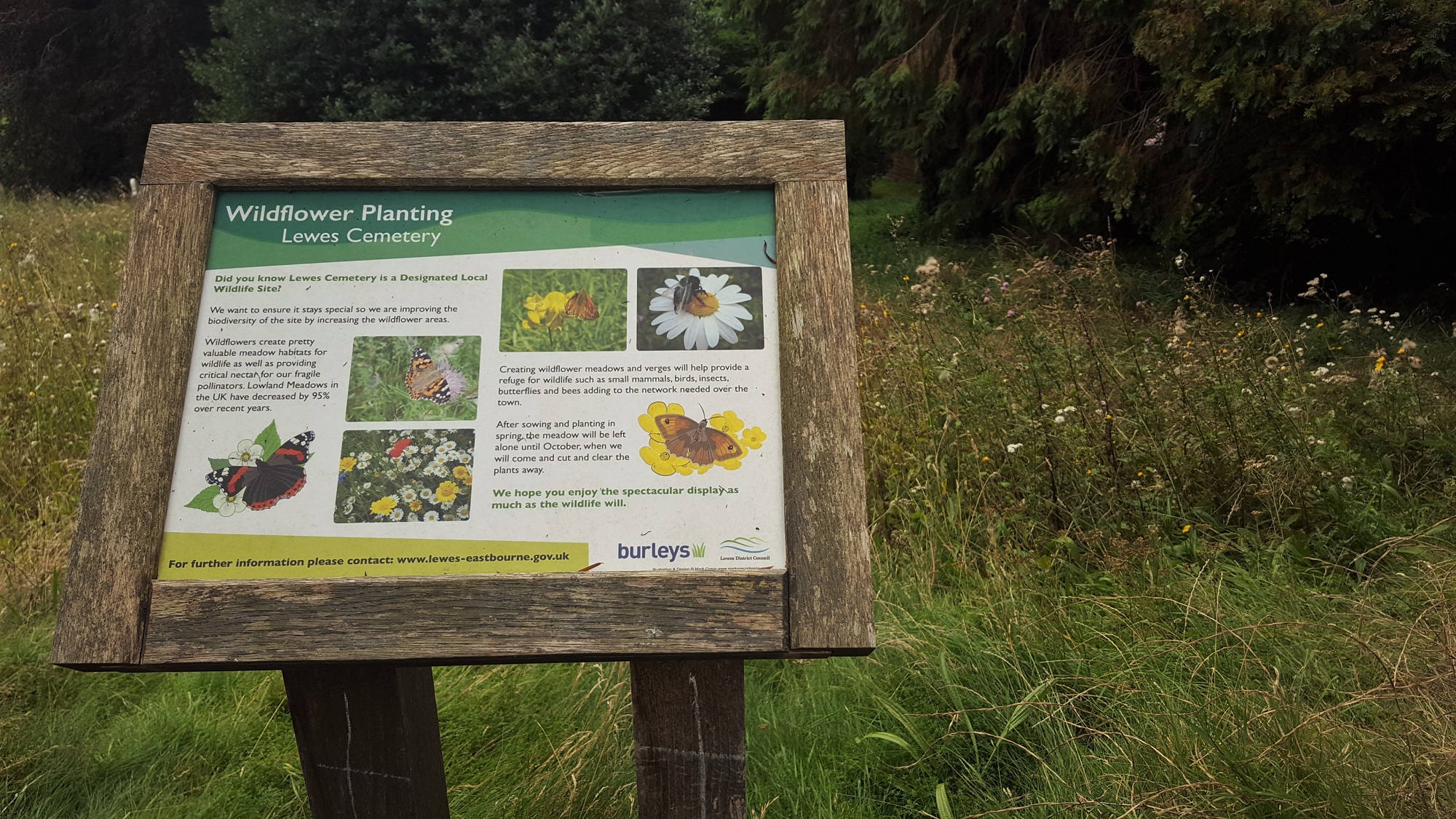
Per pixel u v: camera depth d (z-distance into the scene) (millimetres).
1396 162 6348
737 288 1443
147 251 1422
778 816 2107
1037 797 2008
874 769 2221
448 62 12531
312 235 1463
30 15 16938
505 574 1303
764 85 13195
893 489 3520
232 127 1490
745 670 2711
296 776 2320
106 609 1269
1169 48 6613
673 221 1478
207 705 2615
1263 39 6039
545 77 12602
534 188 1489
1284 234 7051
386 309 1429
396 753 1628
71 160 17562
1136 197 7777
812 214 1448
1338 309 6414
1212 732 2061
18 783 2260
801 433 1347
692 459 1365
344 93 12766
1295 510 3100
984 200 10000
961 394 3908
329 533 1322
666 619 1290
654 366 1406
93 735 2498
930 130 9781
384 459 1358
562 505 1340
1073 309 5160
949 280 7406
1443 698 2047
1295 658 2361
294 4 12398
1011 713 2277
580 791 2133
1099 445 3445
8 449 4035
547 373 1401
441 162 1474
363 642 1273
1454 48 5715
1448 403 3910
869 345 4691
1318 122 6242
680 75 13828
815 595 1288
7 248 7410
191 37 17375
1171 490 3207
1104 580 2850
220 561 1309
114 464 1323
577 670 2635
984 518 3236
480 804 2166
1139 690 2279
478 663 1300
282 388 1385
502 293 1441
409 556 1314
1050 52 9047
